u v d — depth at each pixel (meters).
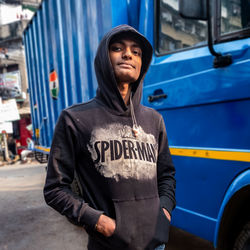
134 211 0.91
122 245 0.89
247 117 1.52
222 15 1.67
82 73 3.04
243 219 1.65
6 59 16.00
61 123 0.97
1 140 13.09
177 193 1.96
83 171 0.96
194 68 1.79
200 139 1.77
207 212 1.75
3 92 16.00
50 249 2.73
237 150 1.56
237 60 1.55
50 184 0.94
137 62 1.03
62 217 3.67
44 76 4.46
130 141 0.97
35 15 4.71
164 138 1.16
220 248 1.68
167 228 0.99
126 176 0.92
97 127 0.95
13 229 3.31
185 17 1.40
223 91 1.61
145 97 2.17
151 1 2.19
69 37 3.34
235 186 1.54
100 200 0.92
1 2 18.62
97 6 2.54
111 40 1.01
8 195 5.16
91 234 0.94
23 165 11.21
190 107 1.84
